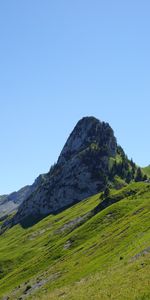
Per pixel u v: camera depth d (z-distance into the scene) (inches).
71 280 3663.9
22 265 6323.8
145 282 2091.5
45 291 3919.8
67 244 5664.4
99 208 6914.4
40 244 7534.5
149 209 4734.3
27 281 4945.9
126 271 2532.0
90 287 2625.5
